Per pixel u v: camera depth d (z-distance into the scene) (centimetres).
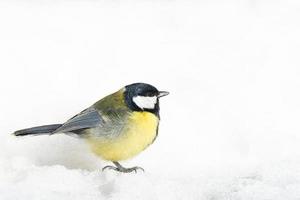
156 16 1703
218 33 1642
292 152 1287
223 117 1357
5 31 1573
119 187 1084
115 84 1433
